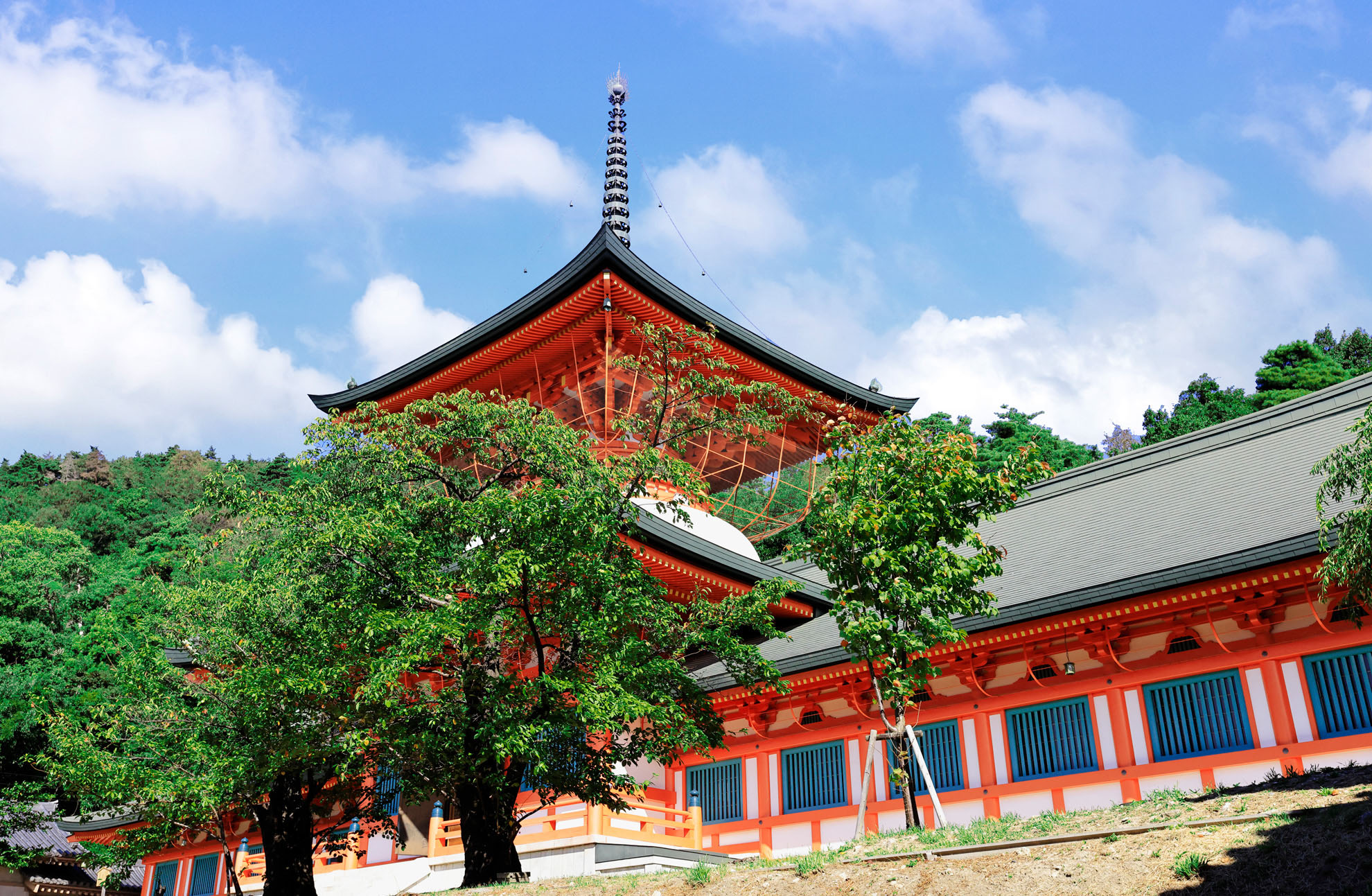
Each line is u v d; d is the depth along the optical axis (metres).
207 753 20.86
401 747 18.48
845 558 18.28
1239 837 12.79
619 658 18.72
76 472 115.81
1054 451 62.62
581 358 35.00
